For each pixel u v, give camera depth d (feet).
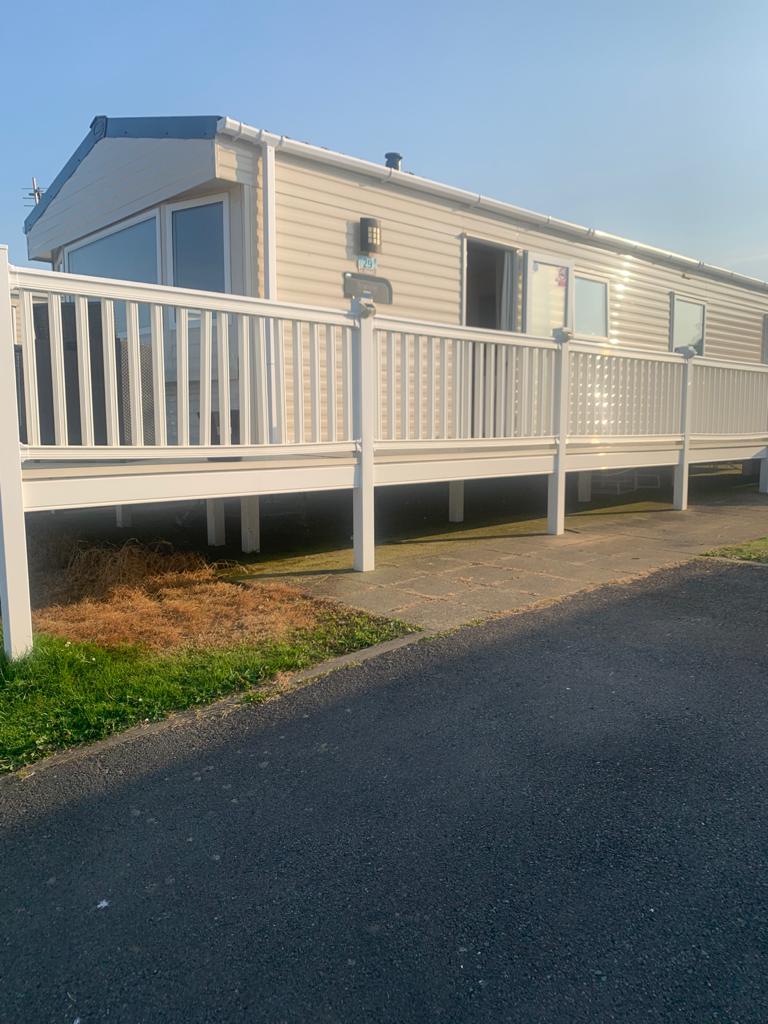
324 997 5.49
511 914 6.27
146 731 9.76
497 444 20.79
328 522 27.20
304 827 7.59
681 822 7.49
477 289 36.14
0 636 13.07
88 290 12.81
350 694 10.75
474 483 34.22
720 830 7.35
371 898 6.52
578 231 29.17
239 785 8.41
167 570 18.38
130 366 13.65
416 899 6.49
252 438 19.90
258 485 15.78
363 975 5.68
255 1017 5.34
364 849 7.21
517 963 5.75
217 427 20.71
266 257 19.65
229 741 9.44
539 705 10.25
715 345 38.63
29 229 29.45
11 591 11.66
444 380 19.69
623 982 5.54
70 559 19.42
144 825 7.69
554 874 6.76
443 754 8.97
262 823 7.67
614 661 11.80
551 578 17.24
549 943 5.94
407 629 13.48
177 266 21.70
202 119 19.16
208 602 15.64
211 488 14.96
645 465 26.45
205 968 5.80
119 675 11.34
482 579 17.31
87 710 10.15
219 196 20.29
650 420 26.35
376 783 8.38
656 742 9.13
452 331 19.53
